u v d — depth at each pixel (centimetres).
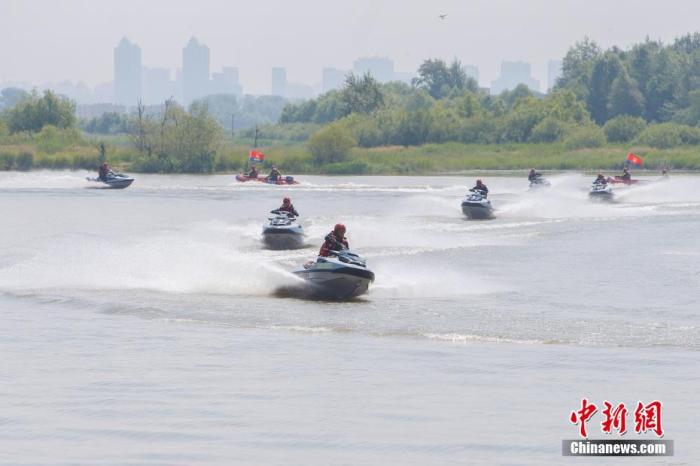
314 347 7519
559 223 18025
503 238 15388
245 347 7506
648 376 6669
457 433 5406
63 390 6244
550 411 5844
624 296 9950
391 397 6122
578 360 7119
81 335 7912
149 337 7850
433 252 13475
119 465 4878
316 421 5606
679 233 16375
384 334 8000
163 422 5575
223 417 5678
